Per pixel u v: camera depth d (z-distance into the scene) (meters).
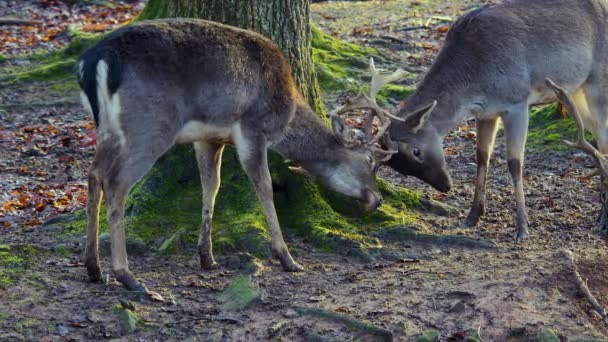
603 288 7.34
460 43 8.52
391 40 16.22
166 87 6.86
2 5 20.67
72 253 7.89
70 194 10.02
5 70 15.10
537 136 11.26
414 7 19.80
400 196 8.89
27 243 8.05
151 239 8.10
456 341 6.43
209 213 7.63
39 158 11.38
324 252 7.98
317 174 7.93
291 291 7.18
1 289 7.04
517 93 8.46
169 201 8.57
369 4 20.64
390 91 13.37
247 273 7.47
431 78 8.55
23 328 6.50
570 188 9.54
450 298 6.98
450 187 8.69
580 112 9.32
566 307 6.84
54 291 7.06
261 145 7.43
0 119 12.96
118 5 20.91
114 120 6.77
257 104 7.36
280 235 7.55
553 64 8.61
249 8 8.62
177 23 7.14
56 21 19.34
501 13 8.59
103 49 6.75
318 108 9.09
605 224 8.34
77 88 14.10
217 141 7.46
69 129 12.45
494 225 8.58
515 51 8.43
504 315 6.70
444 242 8.08
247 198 8.50
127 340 6.43
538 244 8.06
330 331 6.57
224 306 6.94
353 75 14.08
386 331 6.46
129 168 6.81
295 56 8.81
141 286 7.04
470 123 12.27
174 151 8.76
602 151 9.09
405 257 7.83
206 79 7.05
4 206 9.58
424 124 8.44
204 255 7.62
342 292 7.15
